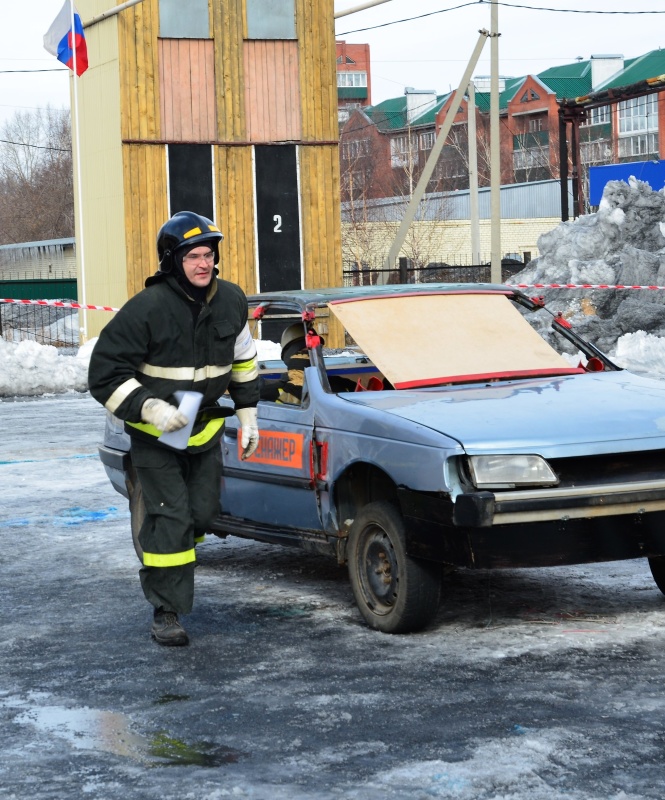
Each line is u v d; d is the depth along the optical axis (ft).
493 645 18.24
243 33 87.86
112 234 88.28
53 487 35.09
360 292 23.65
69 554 26.32
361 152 326.65
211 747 14.29
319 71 89.61
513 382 21.81
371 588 19.53
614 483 18.15
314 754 13.89
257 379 19.89
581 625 19.25
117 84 85.97
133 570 24.64
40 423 51.65
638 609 20.21
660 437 18.47
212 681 16.97
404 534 18.62
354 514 20.58
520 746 13.85
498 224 96.53
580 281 74.59
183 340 18.67
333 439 20.22
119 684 16.98
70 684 17.07
